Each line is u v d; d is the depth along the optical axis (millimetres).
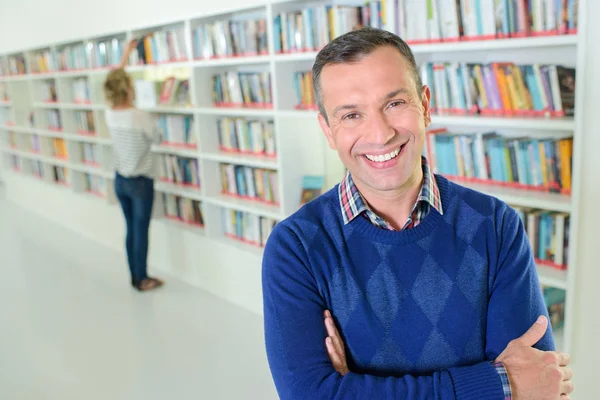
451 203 1188
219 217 4117
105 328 3658
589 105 2029
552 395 1037
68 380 3021
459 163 2623
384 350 1129
